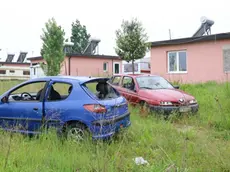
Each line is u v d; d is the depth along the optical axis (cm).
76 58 2525
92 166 398
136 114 806
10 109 611
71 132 547
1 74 2816
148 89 891
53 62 2020
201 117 782
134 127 634
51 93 592
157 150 507
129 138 577
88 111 536
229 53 1463
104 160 399
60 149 483
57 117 558
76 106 549
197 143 526
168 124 690
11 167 384
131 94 898
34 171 384
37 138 555
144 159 468
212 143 525
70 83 583
